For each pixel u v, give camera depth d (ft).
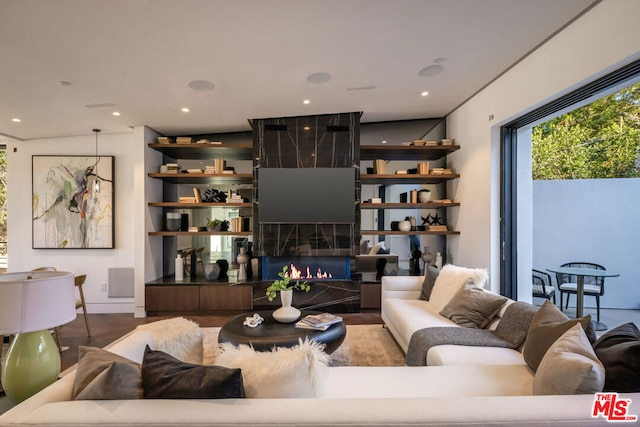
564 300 15.55
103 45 8.13
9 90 10.53
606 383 4.33
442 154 16.22
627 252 15.05
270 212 14.92
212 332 12.34
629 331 5.15
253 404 3.60
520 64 10.15
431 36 8.52
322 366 4.27
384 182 16.39
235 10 7.04
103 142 16.01
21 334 5.10
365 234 15.16
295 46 8.70
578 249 15.70
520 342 7.12
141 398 3.80
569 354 4.53
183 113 13.46
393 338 11.57
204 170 15.71
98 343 11.66
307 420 3.38
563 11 7.60
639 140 18.49
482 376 5.87
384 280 12.44
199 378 3.76
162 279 15.62
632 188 15.03
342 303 14.76
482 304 8.72
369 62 9.85
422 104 14.21
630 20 6.66
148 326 7.33
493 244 12.16
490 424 3.40
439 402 3.66
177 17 7.17
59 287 4.89
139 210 14.87
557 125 20.95
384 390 5.48
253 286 14.65
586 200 15.57
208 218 16.46
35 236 15.80
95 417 3.39
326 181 14.88
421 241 16.53
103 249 15.92
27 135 15.48
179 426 3.32
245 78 10.52
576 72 7.98
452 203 15.03
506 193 11.98
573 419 3.46
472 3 7.19
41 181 15.87
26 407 3.63
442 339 7.41
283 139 14.90
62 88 10.53
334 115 14.92
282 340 7.97
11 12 6.69
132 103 12.10
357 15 7.45
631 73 7.39
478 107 12.90
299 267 15.62
